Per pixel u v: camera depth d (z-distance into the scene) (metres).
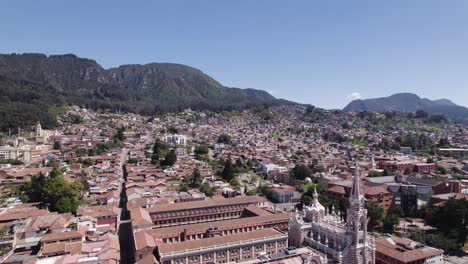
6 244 126.19
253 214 164.50
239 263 96.19
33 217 146.50
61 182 176.50
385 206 189.38
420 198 193.00
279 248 127.88
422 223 175.62
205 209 166.12
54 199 172.00
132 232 138.00
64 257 110.69
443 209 162.38
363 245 107.88
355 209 108.12
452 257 138.50
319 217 128.25
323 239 120.56
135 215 146.50
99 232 141.25
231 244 118.44
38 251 122.12
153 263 103.31
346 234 110.25
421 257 120.94
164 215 156.88
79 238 128.00
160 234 128.62
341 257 106.25
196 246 114.25
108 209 165.62
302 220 130.00
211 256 115.75
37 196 185.88
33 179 197.75
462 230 150.50
